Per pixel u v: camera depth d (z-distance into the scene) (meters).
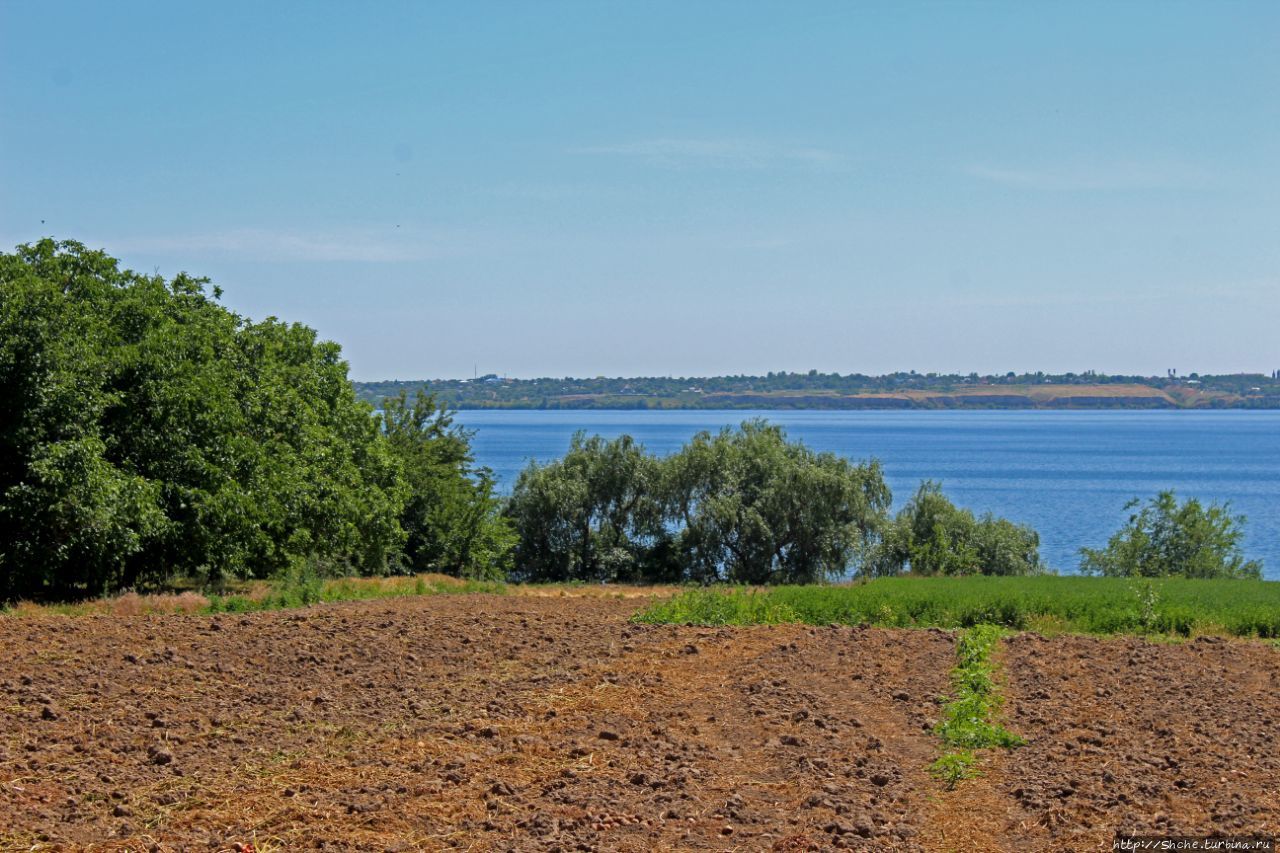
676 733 12.84
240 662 16.28
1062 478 146.75
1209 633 24.50
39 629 18.30
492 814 9.68
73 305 26.84
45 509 24.27
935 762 11.75
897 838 9.27
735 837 9.21
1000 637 22.05
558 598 31.56
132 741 11.78
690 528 59.31
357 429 42.09
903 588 33.22
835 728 13.25
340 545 37.66
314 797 10.05
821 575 58.59
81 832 9.05
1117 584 35.44
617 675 16.33
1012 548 57.44
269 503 31.34
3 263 25.88
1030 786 10.79
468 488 53.97
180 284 35.16
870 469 60.81
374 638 18.91
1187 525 52.34
